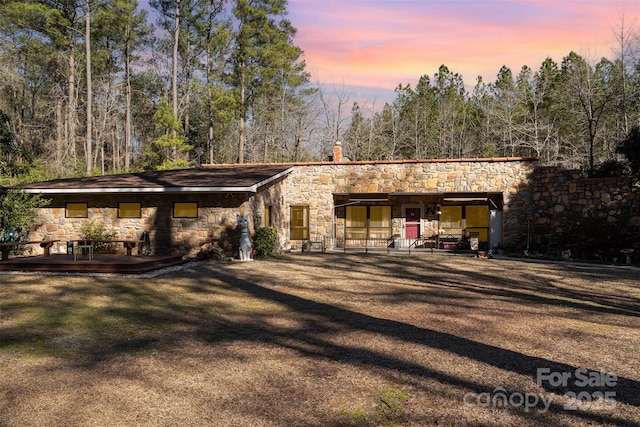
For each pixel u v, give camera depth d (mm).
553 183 17484
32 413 4012
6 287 10234
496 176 18469
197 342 6199
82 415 3984
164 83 42219
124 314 7820
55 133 36594
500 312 8008
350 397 4398
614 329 6891
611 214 15984
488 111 39281
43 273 12250
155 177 17453
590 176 18844
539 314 7859
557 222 17328
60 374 4957
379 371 5094
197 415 4000
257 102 38125
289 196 20656
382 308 8344
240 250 15336
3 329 6785
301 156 40781
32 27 29266
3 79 30375
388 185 19672
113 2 31797
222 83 35188
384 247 21438
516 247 18047
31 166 21594
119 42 37688
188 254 15969
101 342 6180
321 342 6199
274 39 33844
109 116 40031
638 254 15266
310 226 20500
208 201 15914
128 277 11734
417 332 6691
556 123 36469
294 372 5051
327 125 41688
